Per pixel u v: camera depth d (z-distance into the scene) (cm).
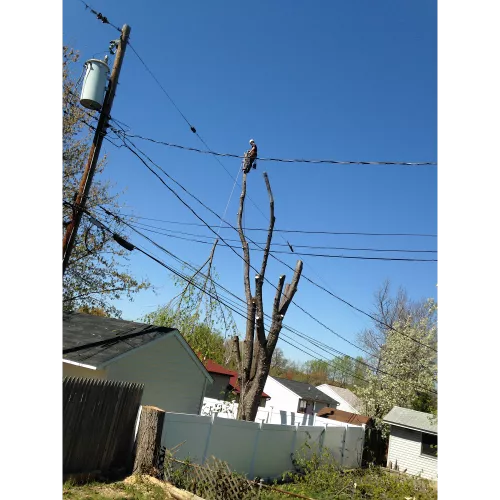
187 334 1636
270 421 1984
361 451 1853
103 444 892
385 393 2517
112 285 1977
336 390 4400
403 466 2034
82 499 712
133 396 962
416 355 2503
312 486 1141
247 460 1177
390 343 2616
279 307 1575
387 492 1137
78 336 1301
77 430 848
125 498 753
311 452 1403
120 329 1389
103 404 899
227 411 1848
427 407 2442
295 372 6731
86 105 960
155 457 898
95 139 984
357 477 1282
